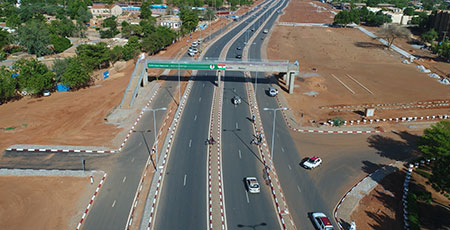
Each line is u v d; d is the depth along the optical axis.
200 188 58.62
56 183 59.25
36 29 150.50
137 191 57.44
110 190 57.62
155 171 63.25
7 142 73.19
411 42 188.62
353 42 189.12
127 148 71.44
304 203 55.72
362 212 53.88
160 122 84.19
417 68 138.75
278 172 64.19
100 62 127.50
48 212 52.22
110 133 78.00
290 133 80.25
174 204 54.44
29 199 55.03
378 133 81.44
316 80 120.31
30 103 95.50
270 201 55.91
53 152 69.56
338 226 50.53
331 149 73.38
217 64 100.69
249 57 148.88
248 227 49.81
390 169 66.38
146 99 98.88
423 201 57.41
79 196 55.94
